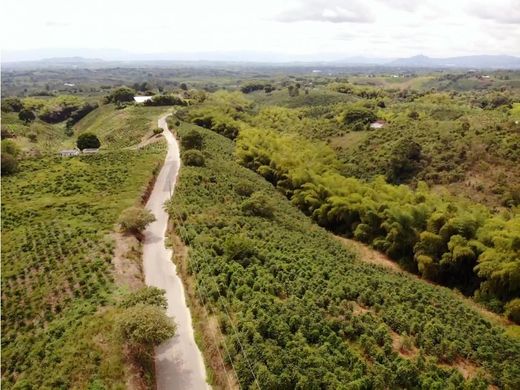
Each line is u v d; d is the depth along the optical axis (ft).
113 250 181.68
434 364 131.23
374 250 244.42
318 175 302.66
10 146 320.29
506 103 611.88
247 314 136.46
